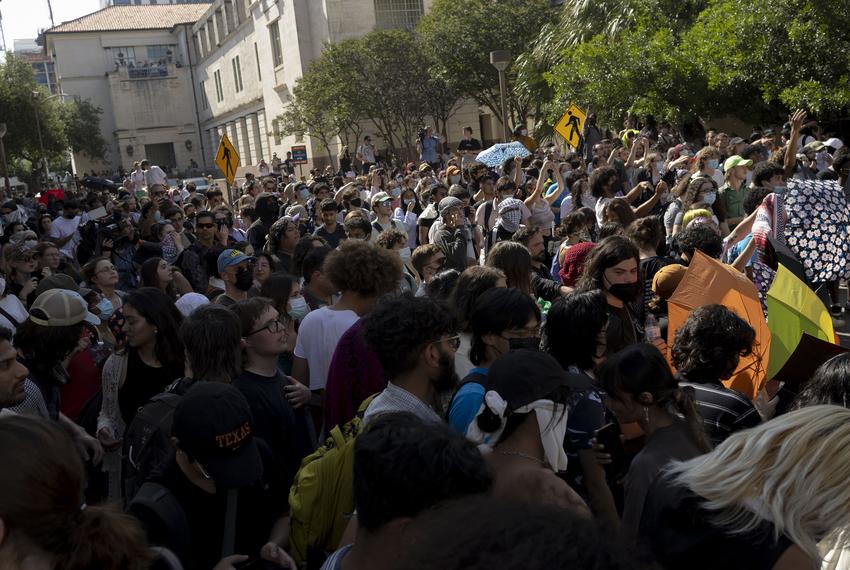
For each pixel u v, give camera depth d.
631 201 9.41
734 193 9.59
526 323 3.67
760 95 18.00
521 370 2.84
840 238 6.33
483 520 1.11
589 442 3.25
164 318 4.45
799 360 4.33
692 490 2.19
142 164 27.58
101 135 78.94
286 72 47.91
